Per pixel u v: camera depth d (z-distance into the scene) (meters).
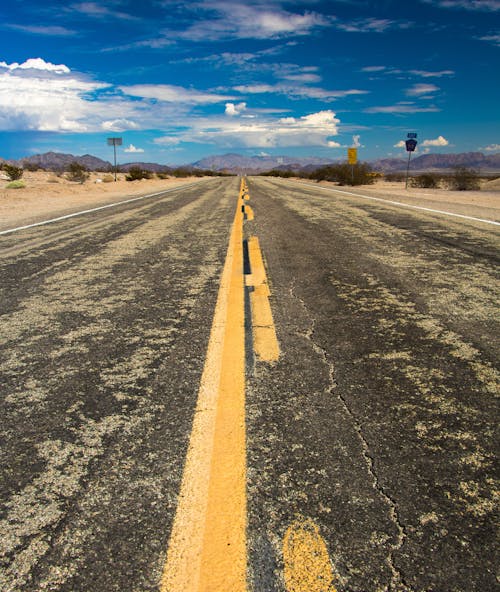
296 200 16.80
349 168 34.22
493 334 3.46
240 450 2.03
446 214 11.30
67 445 2.12
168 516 1.65
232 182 42.03
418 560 1.45
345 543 1.51
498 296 4.47
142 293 4.80
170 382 2.73
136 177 52.53
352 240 7.82
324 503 1.70
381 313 4.00
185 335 3.53
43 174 53.81
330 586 1.35
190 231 9.27
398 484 1.80
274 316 3.97
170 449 2.06
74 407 2.47
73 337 3.55
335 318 3.88
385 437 2.13
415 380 2.71
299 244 7.55
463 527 1.58
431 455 1.99
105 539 1.56
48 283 5.29
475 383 2.67
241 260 6.41
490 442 2.09
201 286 5.04
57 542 1.55
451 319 3.81
